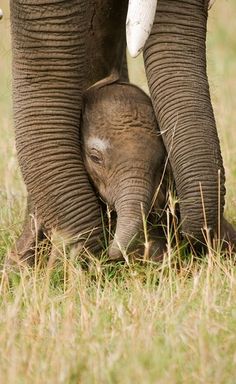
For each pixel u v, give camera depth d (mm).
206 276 11883
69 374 9820
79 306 11695
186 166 12266
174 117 12273
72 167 12562
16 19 12391
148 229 12742
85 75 12656
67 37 12344
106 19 12688
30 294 11875
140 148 12617
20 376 9883
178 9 12258
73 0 12273
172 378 9602
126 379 9656
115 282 12266
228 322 10828
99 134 12711
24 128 12531
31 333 10773
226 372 9828
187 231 12469
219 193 12328
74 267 12422
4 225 14211
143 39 11914
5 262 13156
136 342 10328
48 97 12484
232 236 13031
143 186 12461
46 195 12562
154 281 12148
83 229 12562
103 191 12766
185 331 10508
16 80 12555
